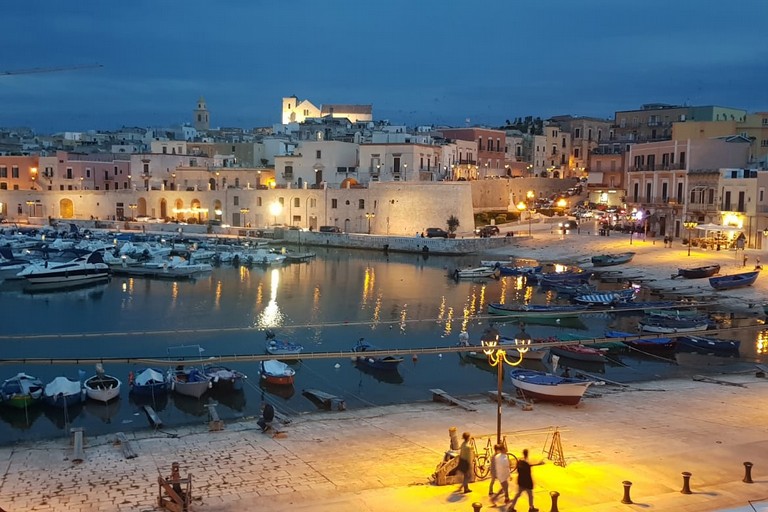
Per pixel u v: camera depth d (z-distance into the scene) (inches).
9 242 4101.9
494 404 1439.5
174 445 1166.3
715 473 898.7
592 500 794.2
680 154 3855.8
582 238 4133.9
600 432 1162.0
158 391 1526.8
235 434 1238.9
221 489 913.5
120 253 3727.9
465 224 4643.2
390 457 1059.9
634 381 1678.2
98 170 6023.6
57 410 1435.8
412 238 4247.0
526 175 6373.0
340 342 2017.7
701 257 3233.3
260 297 2755.9
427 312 2479.1
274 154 6299.2
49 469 1037.2
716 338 2012.8
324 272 3459.6
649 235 4089.6
